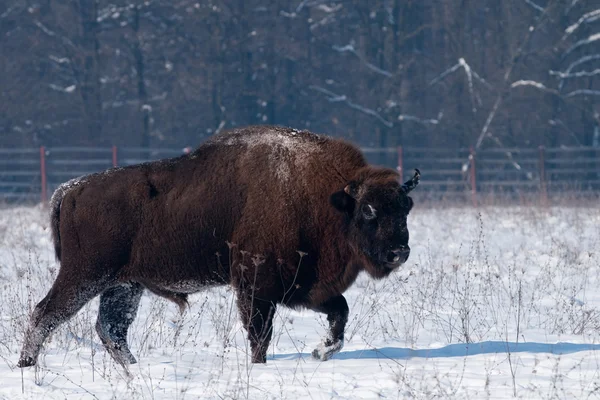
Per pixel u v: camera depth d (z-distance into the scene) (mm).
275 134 28250
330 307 27844
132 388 22641
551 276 41938
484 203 91688
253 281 27094
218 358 26984
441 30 158000
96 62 141875
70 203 28203
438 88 155250
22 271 37250
